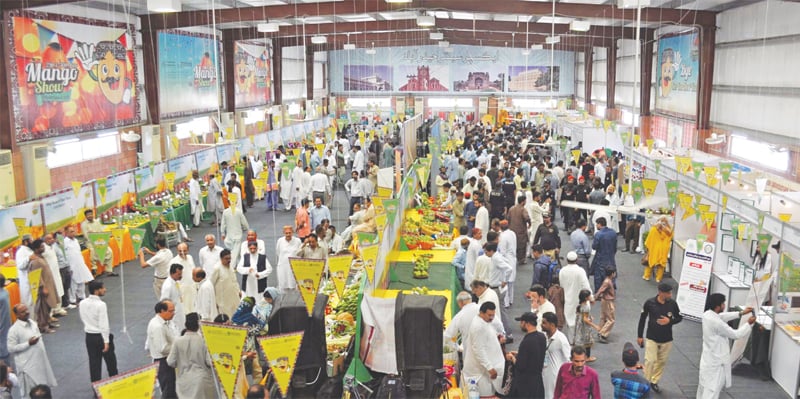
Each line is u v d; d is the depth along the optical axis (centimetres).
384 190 1175
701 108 1952
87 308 756
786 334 785
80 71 1650
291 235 1012
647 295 1141
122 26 1858
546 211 1363
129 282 1231
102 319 759
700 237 1026
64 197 1273
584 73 3766
